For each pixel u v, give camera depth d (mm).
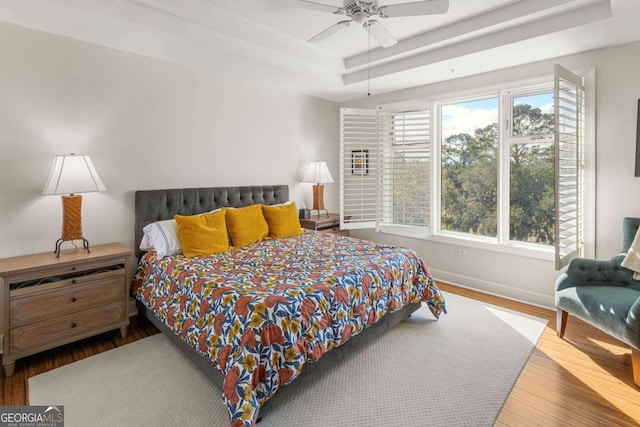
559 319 2709
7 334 2230
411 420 1823
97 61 2947
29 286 2326
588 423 1787
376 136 4535
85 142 2924
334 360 2170
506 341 2670
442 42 3154
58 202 2805
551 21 2637
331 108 5148
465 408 1912
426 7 2174
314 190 4727
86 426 1782
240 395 1634
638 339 2002
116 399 1998
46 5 2234
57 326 2438
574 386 2098
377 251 3004
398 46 3445
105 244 3049
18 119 2596
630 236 2646
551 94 3379
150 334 2855
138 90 3205
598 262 2617
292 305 1908
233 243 3379
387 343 2643
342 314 2160
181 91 3506
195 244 2943
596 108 3008
